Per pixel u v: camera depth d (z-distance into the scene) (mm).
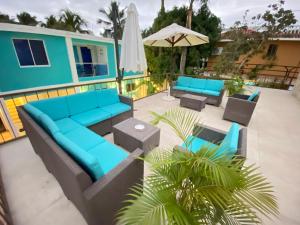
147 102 4504
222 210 835
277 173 1875
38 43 4832
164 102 4512
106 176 1055
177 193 892
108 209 1114
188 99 3861
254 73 8797
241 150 1185
